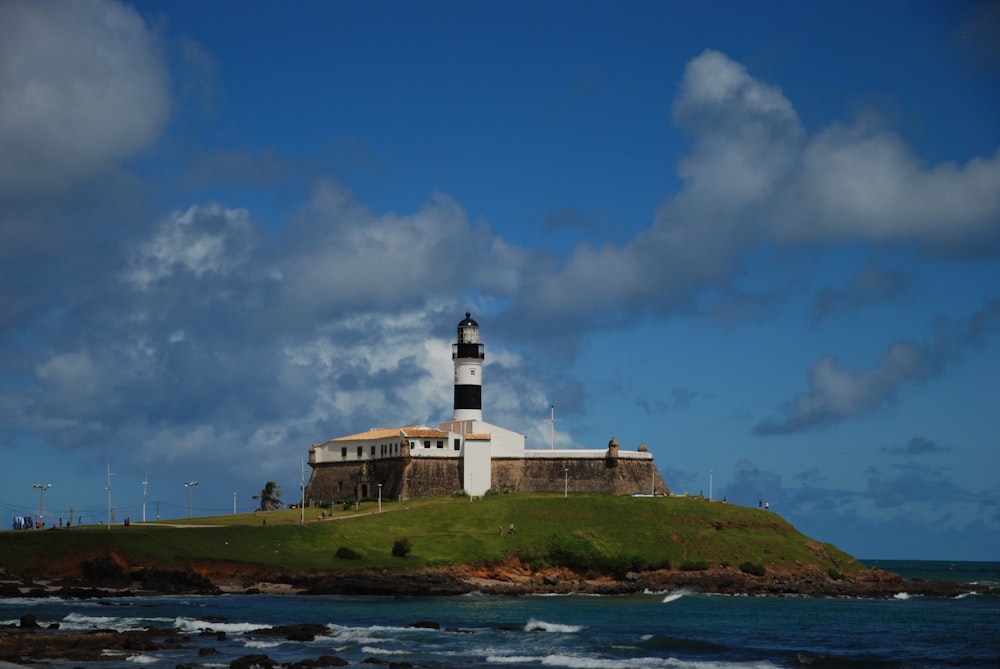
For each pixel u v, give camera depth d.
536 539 168.50
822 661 91.69
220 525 166.12
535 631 108.81
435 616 121.88
